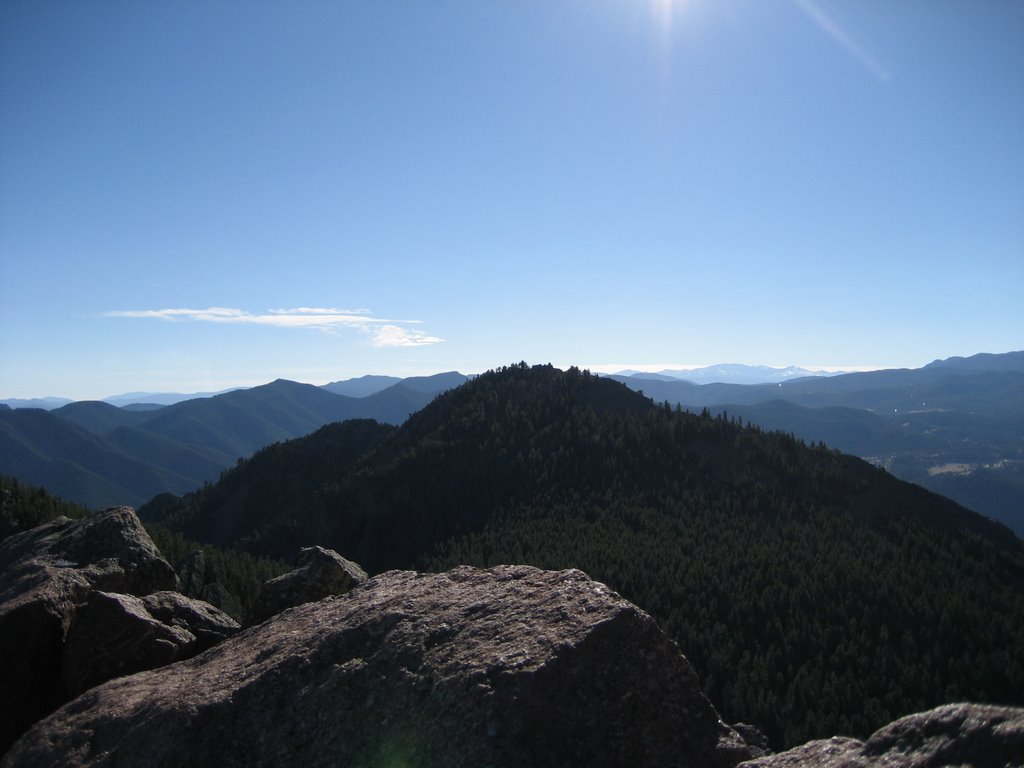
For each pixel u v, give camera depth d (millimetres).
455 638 9055
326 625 10578
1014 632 82000
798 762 6523
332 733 8172
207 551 72062
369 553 133375
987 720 5730
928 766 5660
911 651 78875
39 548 17406
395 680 8539
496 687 7770
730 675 73375
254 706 8883
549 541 114438
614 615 8695
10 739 12805
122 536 17359
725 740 8273
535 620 9039
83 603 14883
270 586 16344
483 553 113625
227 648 11703
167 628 14086
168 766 8320
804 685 69750
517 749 7328
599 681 8172
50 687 13539
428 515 137500
